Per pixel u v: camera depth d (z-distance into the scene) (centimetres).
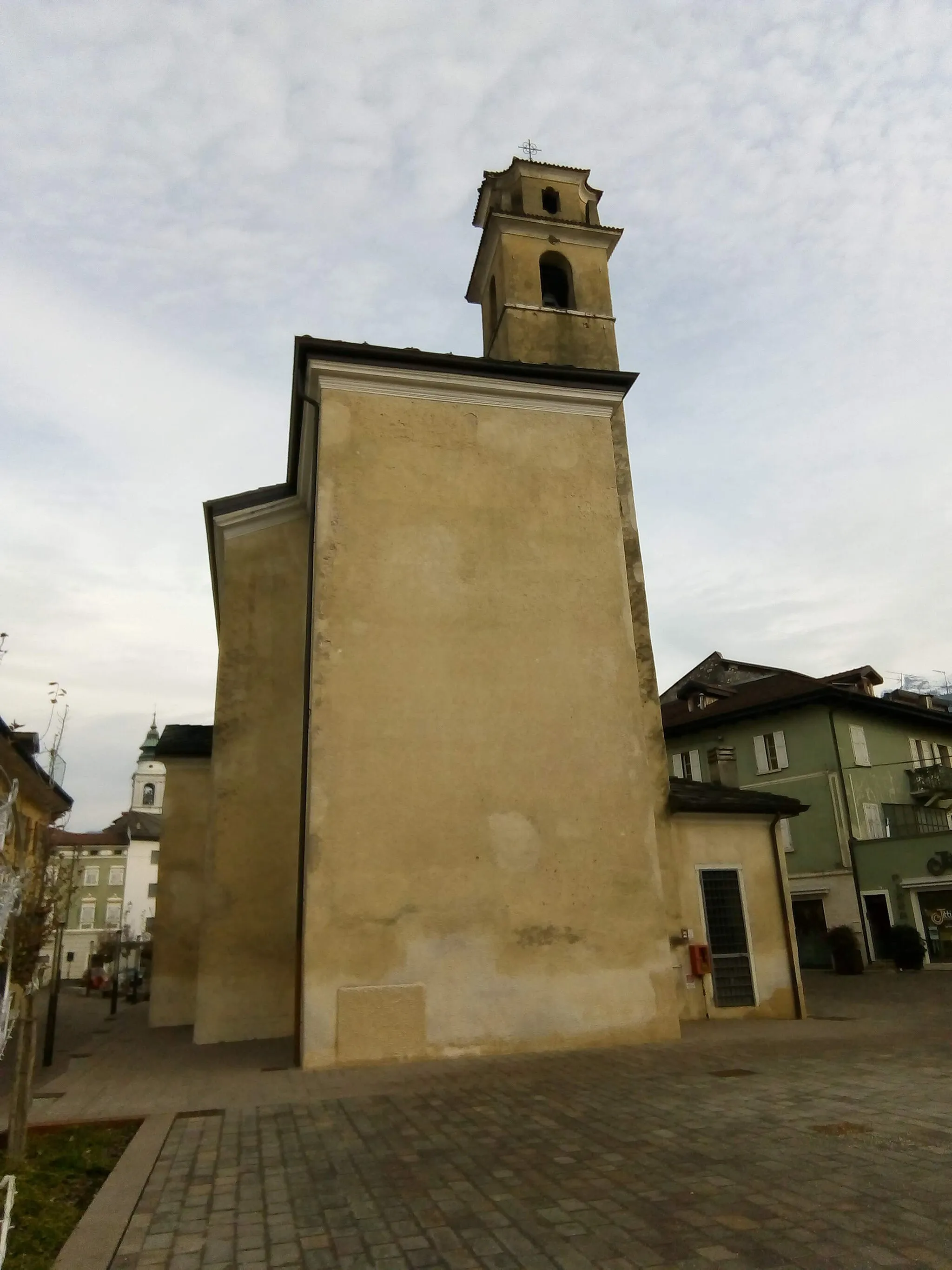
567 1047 993
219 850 1284
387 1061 934
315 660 1055
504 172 1928
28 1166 576
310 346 1152
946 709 3978
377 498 1145
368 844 1002
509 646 1134
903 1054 911
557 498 1223
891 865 2720
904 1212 434
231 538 1433
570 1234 427
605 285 1773
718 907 1307
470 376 1222
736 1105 676
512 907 1027
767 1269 378
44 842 1241
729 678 3775
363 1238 436
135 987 2544
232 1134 649
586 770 1112
